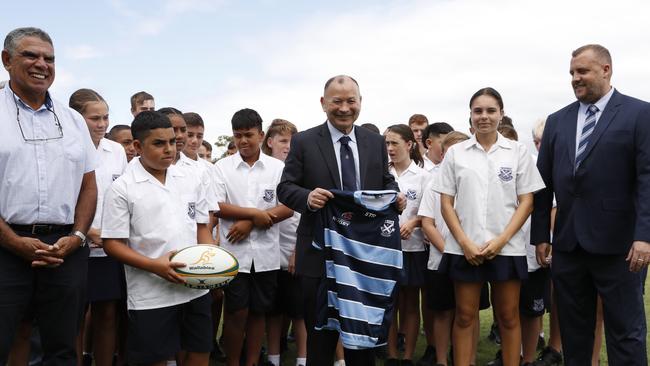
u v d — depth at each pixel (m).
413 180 5.15
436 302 4.73
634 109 3.74
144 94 6.24
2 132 3.22
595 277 3.86
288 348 5.76
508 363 4.11
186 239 3.63
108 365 4.27
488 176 4.09
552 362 4.98
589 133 3.87
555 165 4.06
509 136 5.09
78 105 4.40
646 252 3.52
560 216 4.00
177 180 3.72
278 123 5.93
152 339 3.45
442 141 5.24
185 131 4.76
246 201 4.67
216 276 3.44
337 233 3.47
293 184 3.64
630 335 3.74
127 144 5.17
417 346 5.75
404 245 4.99
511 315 4.09
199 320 3.64
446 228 4.79
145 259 3.40
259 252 4.53
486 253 3.92
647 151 3.62
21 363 3.80
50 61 3.33
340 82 3.60
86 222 3.55
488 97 4.13
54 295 3.41
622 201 3.75
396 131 5.16
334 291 3.45
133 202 3.48
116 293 4.21
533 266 4.66
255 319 4.66
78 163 3.50
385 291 3.50
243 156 4.80
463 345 4.20
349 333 3.39
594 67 3.79
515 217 4.02
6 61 3.30
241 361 4.99
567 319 4.02
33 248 3.21
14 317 3.29
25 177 3.26
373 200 3.46
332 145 3.69
